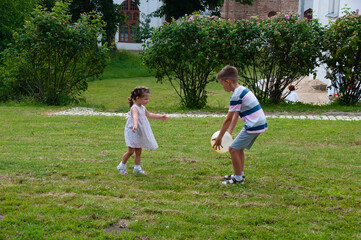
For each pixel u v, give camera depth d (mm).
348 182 4938
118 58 33219
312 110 12688
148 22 37500
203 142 7633
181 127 9320
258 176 5223
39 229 3482
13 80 15195
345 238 3406
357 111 12414
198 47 13102
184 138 8039
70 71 15227
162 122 10102
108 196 4395
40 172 5254
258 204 4180
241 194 4492
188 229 3551
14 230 3447
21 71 15062
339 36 13328
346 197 4371
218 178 5145
